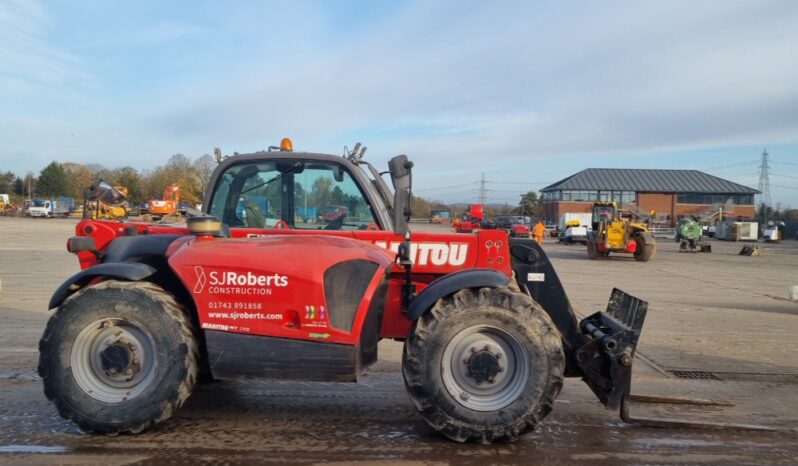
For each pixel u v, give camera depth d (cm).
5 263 1555
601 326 444
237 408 445
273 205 493
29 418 415
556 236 5059
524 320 377
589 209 7169
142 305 375
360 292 386
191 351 380
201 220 409
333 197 488
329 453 366
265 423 415
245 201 495
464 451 374
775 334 799
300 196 491
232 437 388
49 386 378
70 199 6525
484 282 384
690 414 460
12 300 946
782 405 490
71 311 378
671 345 716
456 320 376
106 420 374
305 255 388
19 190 8625
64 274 1318
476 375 378
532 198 7681
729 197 7300
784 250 3500
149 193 5503
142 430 381
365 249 411
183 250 397
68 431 392
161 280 420
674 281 1529
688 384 549
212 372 383
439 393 375
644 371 593
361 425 416
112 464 343
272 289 380
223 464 347
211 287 382
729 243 4412
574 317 428
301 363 381
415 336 379
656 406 480
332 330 379
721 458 377
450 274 408
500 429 374
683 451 386
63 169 7850
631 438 406
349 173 486
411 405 462
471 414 375
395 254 454
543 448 383
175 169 5591
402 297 451
